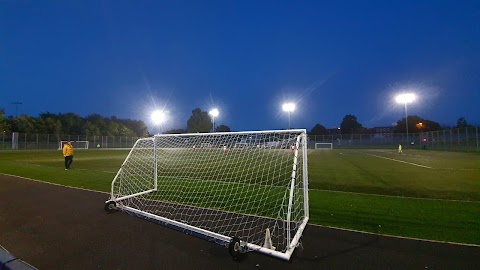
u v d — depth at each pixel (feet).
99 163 64.18
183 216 19.94
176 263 12.91
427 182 34.81
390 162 64.69
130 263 12.94
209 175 38.37
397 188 30.89
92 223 18.69
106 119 232.73
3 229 17.54
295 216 18.63
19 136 151.02
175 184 32.45
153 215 19.03
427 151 125.39
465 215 19.56
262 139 22.22
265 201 24.35
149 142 30.25
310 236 15.93
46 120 183.11
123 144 206.59
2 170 47.34
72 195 27.09
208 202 24.34
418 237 15.69
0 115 160.15
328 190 29.27
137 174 40.32
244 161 40.32
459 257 13.16
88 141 183.93
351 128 271.90
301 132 17.53
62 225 18.29
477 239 15.26
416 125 221.66
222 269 12.33
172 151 47.09
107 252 14.12
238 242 13.76
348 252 13.84
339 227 17.38
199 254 13.85
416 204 22.75
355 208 21.61
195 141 30.45
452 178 38.06
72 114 209.05
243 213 20.61
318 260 13.05
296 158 15.97
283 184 31.71
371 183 34.27
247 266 12.58
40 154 103.45
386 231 16.65
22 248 14.67
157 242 15.38
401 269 12.16
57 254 13.94
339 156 89.86
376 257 13.26
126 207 21.17
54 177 38.83
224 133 22.03
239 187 30.32
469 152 105.60
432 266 12.36
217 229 17.26
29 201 24.73
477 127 107.04
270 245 13.82
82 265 12.80
